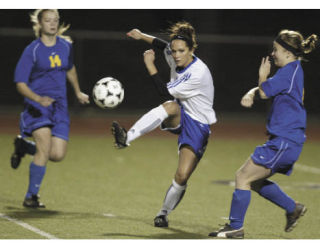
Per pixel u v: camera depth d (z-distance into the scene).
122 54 75.12
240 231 20.98
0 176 33.09
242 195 20.48
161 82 22.08
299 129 20.12
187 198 29.64
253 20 93.56
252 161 20.33
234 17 93.88
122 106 73.81
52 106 25.44
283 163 20.20
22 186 30.50
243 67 76.81
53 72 25.27
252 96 20.81
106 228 22.05
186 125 22.31
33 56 24.66
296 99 20.03
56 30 24.83
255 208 27.81
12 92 73.19
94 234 21.00
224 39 70.69
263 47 77.31
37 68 24.95
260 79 20.19
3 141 48.41
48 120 25.27
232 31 93.94
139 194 30.02
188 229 22.62
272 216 26.14
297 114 20.08
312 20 91.12
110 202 27.61
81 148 46.16
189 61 21.94
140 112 73.19
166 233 21.70
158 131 59.31
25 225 21.97
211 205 28.12
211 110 22.45
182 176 22.08
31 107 25.25
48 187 30.66
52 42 25.12
